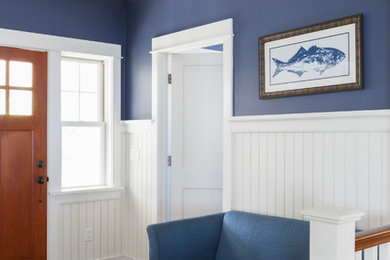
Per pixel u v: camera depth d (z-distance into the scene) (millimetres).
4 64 3971
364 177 2691
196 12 3918
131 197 4617
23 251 4066
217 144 4223
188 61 4270
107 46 4582
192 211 4234
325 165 2895
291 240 2814
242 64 3486
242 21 3492
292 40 3104
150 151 4352
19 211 4047
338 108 2859
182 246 3070
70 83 4504
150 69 4418
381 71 2643
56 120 4242
